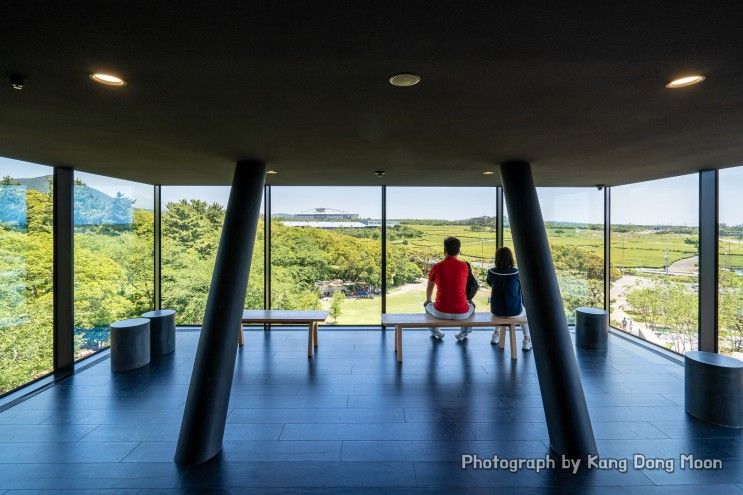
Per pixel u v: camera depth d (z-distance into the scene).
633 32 1.38
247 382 4.42
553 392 3.15
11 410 3.76
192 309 6.58
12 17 1.26
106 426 3.46
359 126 2.56
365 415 3.67
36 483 2.70
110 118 2.41
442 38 1.42
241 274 3.41
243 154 3.49
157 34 1.38
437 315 5.30
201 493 2.62
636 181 5.52
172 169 4.46
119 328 4.75
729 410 3.44
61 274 4.66
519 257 3.55
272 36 1.40
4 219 4.17
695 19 1.28
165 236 6.48
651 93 1.97
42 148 3.33
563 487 2.68
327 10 1.23
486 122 2.47
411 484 2.72
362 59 1.59
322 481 2.74
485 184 5.71
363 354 5.37
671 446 3.16
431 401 3.96
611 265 6.66
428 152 3.38
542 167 4.23
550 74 1.74
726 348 4.61
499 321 5.16
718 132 2.73
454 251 5.34
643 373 4.70
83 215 5.07
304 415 3.67
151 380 4.48
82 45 1.47
